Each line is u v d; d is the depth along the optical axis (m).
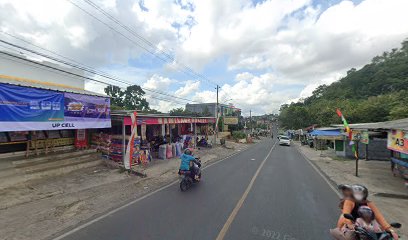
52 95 10.74
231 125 57.97
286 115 74.94
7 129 9.12
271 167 15.85
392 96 36.34
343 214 4.22
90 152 14.01
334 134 24.19
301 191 9.63
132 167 13.79
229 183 10.88
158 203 7.88
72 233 5.61
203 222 6.29
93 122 12.77
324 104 60.59
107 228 5.88
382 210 7.68
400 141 10.67
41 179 10.11
